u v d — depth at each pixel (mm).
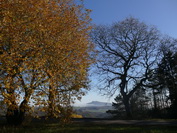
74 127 13977
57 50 10664
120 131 12125
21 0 9867
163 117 35219
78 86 12164
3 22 8688
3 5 9008
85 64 13250
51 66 10344
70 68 11617
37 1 10562
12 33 8797
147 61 32688
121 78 33062
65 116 11836
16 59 8727
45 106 9727
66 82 11875
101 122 18875
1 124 15055
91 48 16625
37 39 10102
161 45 32875
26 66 9164
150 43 32250
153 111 41281
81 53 12977
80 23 14609
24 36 9578
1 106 8453
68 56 11859
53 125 14891
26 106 9070
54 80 10203
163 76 32438
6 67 8422
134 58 32844
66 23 12391
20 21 9328
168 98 36125
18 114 14828
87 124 16656
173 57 34156
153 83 32562
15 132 11289
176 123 17891
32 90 9117
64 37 11664
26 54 9500
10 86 8219
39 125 14734
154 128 13633
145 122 19203
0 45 8711
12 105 8344
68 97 11656
